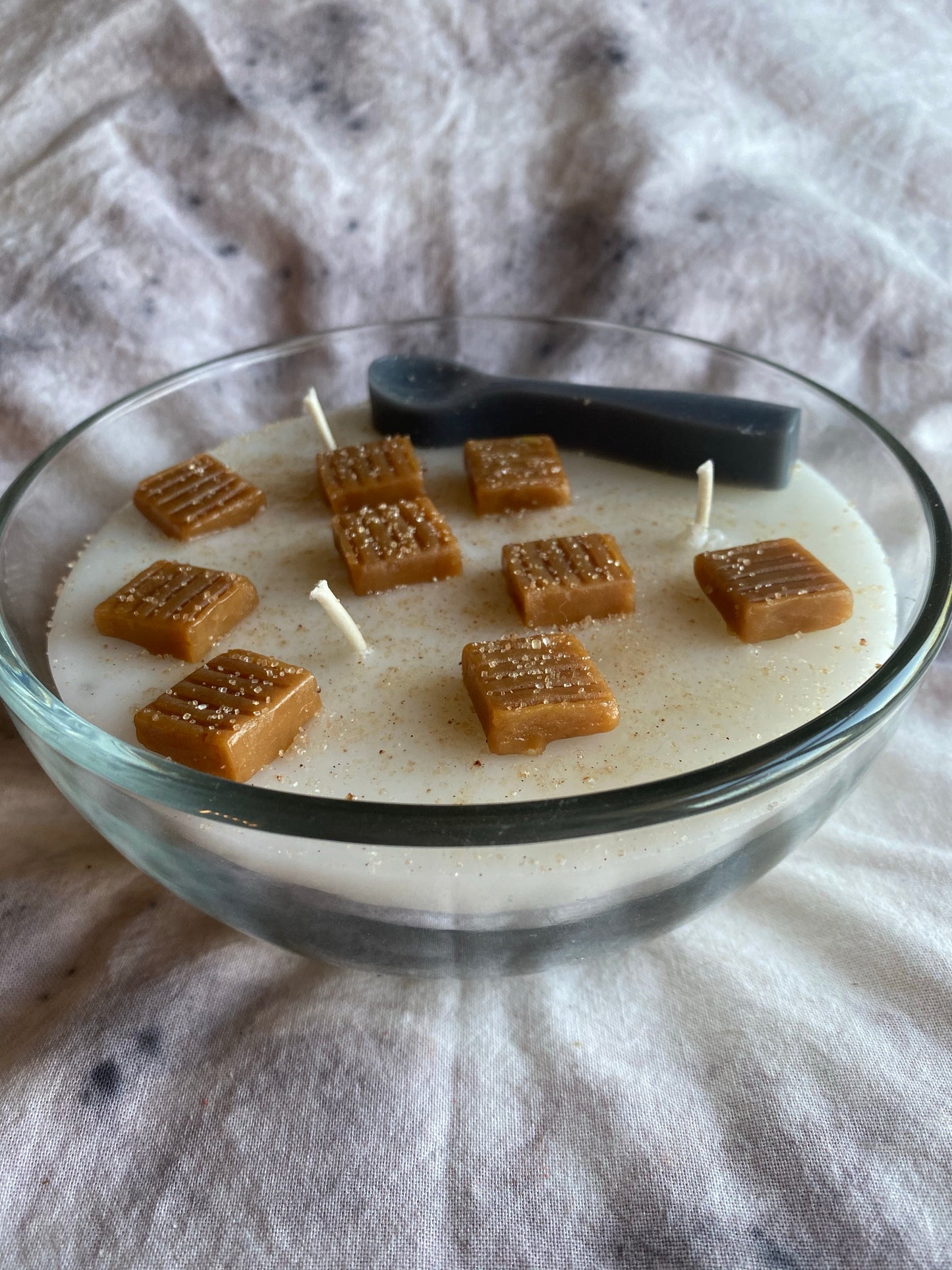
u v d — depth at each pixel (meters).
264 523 0.22
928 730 0.24
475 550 0.21
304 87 0.27
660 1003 0.19
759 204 0.28
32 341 0.27
